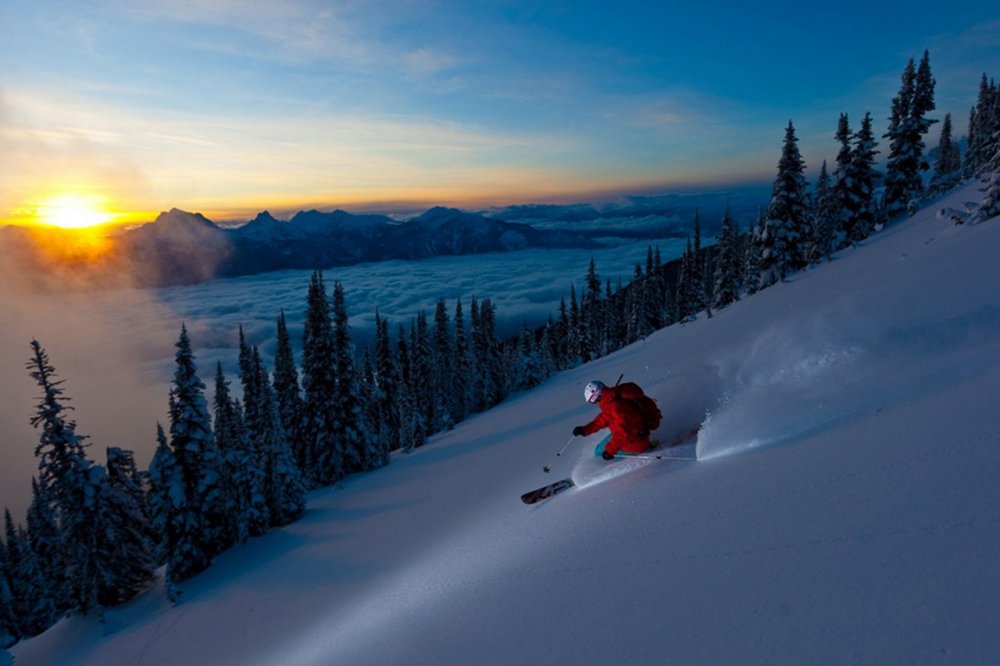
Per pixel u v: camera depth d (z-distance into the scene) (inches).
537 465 318.0
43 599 1311.5
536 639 102.8
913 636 62.9
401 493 695.7
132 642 568.4
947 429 107.7
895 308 220.7
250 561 746.2
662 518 127.2
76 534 768.3
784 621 75.2
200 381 838.5
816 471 115.0
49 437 759.1
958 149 2282.2
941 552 74.4
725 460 149.2
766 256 1293.1
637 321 2746.1
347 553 474.9
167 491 784.9
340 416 1352.1
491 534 197.0
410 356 2556.6
